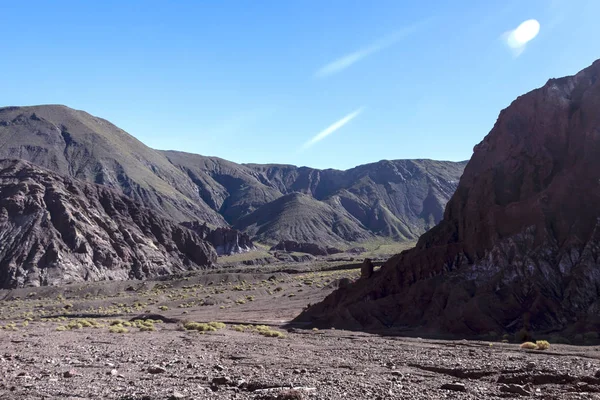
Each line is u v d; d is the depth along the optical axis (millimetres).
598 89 58656
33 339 41688
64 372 22266
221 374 22047
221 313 86125
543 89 67000
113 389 18391
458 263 60188
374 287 65250
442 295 53656
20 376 21469
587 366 22750
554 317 44125
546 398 15766
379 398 15961
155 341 40500
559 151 60156
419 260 63562
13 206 180250
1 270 157500
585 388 17359
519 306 46594
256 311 85938
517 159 63688
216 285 147250
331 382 19219
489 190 62906
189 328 55906
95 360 27891
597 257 47219
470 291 52031
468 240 60969
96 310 103938
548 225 52500
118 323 65125
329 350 33344
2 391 18109
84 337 44406
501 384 18750
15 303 122562
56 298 133250
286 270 173000
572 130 59656
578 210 51812
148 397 16469
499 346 34844
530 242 52719
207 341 40469
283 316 76062
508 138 68000
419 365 24734
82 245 175625
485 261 55281
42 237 170500
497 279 50594
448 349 33688
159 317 78625
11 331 51562
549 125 62812
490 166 67000
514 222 55969
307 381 19453
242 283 147375
